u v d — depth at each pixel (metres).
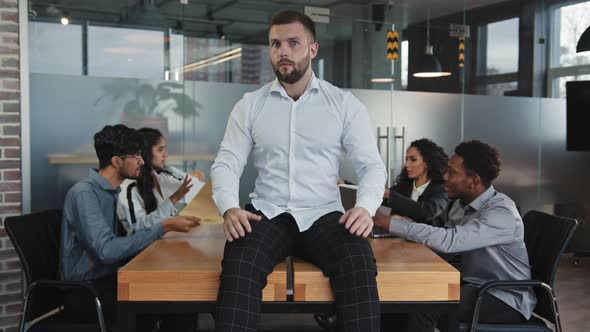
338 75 5.72
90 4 4.73
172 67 5.05
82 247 2.84
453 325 2.11
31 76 4.55
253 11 5.34
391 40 5.89
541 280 2.75
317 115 2.19
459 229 2.69
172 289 2.07
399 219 2.83
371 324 1.92
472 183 2.94
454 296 2.10
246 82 5.33
